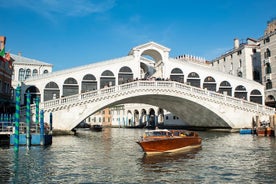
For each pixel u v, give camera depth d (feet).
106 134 131.03
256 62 157.89
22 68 149.89
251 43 167.73
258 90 140.87
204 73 136.98
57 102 100.53
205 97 116.88
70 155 56.34
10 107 102.58
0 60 93.35
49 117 99.35
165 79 122.72
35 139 69.92
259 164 47.83
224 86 138.31
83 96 103.71
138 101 132.46
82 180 37.24
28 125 68.59
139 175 39.93
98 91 105.40
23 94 117.29
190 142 68.23
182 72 134.62
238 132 120.98
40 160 50.42
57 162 48.85
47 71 154.10
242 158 53.83
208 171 42.55
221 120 123.65
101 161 50.21
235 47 172.96
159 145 59.72
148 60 148.97
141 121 234.79
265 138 94.58
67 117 101.71
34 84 118.52
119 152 61.72
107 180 37.27
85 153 59.52
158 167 45.29
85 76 123.44
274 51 138.10
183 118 150.71
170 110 148.05
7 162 48.34
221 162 49.73
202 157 55.06
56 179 37.70
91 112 104.01
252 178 38.52
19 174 40.22
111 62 126.52
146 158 53.78
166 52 133.28
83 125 231.50
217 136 104.63
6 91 101.50
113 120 277.44
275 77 136.98
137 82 109.91
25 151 60.44
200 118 136.36
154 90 111.24
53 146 69.92
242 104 121.60
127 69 127.85
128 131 167.84
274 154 58.80
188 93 114.93
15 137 61.31
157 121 210.59
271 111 124.47
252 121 119.44
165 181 36.86
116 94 106.63
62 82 120.98
